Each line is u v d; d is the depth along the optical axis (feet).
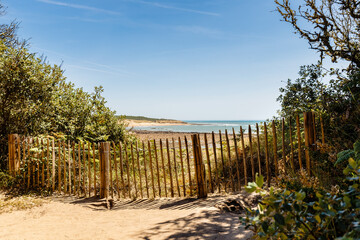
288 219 5.37
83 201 18.66
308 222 5.73
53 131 28.02
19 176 21.24
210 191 18.85
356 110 16.38
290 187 8.59
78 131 29.27
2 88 23.22
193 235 10.69
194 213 13.75
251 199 15.65
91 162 25.40
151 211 16.08
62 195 20.06
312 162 16.10
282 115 26.23
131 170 25.49
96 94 32.30
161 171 25.27
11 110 23.71
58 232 12.21
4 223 13.96
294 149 20.20
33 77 23.99
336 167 13.56
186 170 25.16
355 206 5.31
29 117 25.05
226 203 14.85
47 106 26.30
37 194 19.95
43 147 21.52
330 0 20.43
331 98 19.72
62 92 29.81
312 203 5.58
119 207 17.87
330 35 21.07
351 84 17.80
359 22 20.18
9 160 21.65
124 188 19.76
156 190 20.99
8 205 17.21
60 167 20.68
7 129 23.75
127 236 11.28
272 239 5.93
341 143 15.21
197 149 17.63
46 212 16.15
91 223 13.97
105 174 19.03
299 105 23.90
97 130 30.71
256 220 5.75
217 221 12.25
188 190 19.90
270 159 21.57
